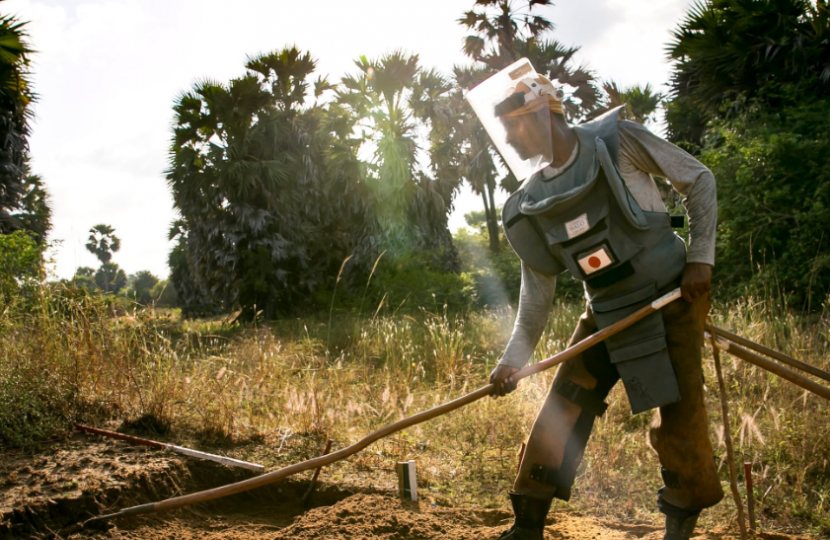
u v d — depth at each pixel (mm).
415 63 18984
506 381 2779
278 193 18219
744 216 10375
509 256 18938
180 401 5262
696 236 2604
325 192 18781
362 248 18391
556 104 2736
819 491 3883
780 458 4305
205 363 6434
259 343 8227
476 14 20984
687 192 2641
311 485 4043
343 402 5898
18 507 3170
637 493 3990
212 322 18672
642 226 2607
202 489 4031
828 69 11469
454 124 19844
